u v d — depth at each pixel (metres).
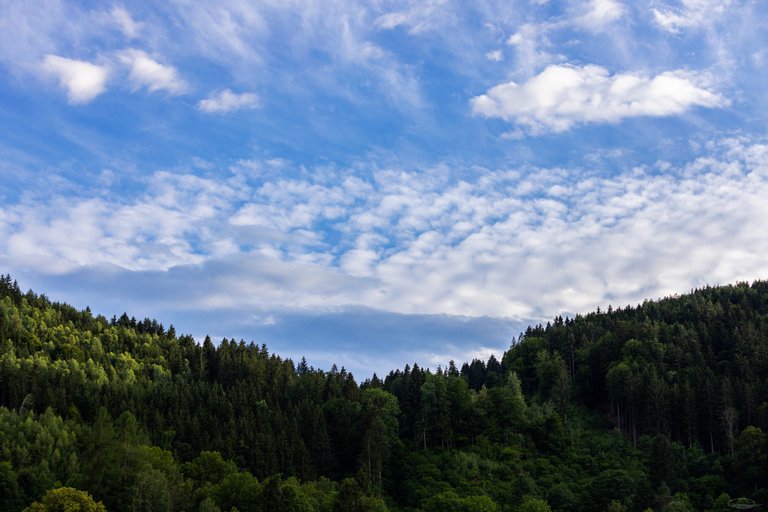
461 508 158.50
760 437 177.38
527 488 174.25
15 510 141.00
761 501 167.12
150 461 153.88
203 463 171.88
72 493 123.25
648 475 179.12
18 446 158.00
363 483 174.38
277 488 147.88
